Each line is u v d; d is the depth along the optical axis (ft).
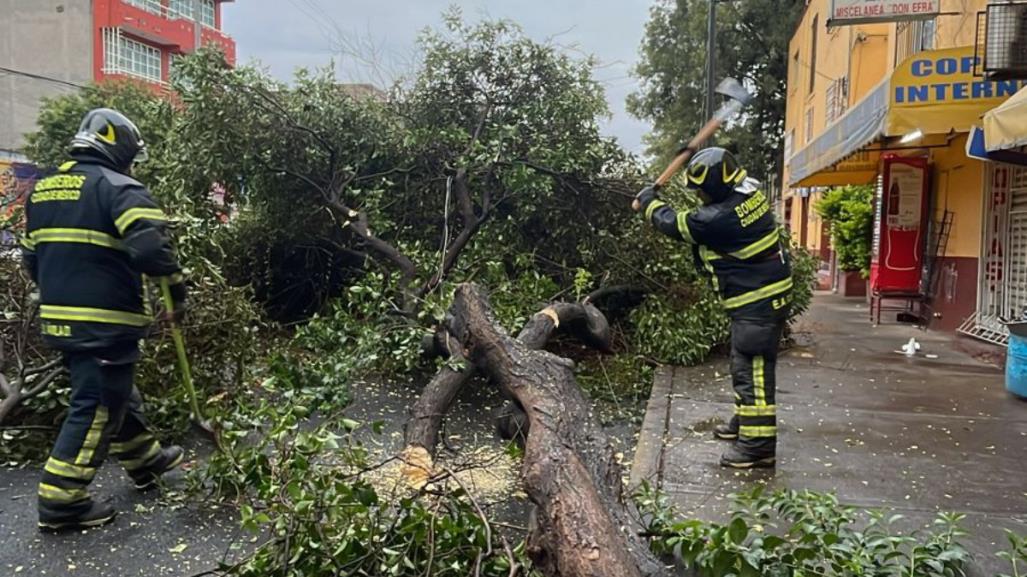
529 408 12.59
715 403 20.07
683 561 10.57
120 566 11.69
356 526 10.28
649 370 24.00
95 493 14.52
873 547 9.72
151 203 12.87
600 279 26.48
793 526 10.11
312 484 10.73
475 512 10.62
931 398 20.81
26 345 16.34
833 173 46.78
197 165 24.21
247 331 18.44
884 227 36.29
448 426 19.08
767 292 14.89
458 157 25.93
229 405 17.65
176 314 13.73
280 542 10.41
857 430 17.65
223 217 27.02
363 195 26.43
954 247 32.76
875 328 35.12
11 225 17.15
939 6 30.58
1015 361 20.79
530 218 26.71
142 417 14.26
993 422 18.34
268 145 24.86
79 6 126.62
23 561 11.81
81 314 12.49
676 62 103.04
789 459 15.56
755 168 106.52
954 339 31.04
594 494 9.54
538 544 9.20
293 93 25.32
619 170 27.09
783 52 99.14
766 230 14.98
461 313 15.24
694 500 13.32
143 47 135.74
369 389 22.04
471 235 25.46
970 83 24.82
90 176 12.70
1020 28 22.45
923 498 13.38
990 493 13.64
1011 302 28.48
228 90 23.98
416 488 12.85
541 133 26.40
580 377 22.63
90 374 12.72
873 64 52.34
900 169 35.78
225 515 13.53
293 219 26.94
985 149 21.62
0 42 127.54
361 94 27.25
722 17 98.68
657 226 16.06
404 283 23.39
